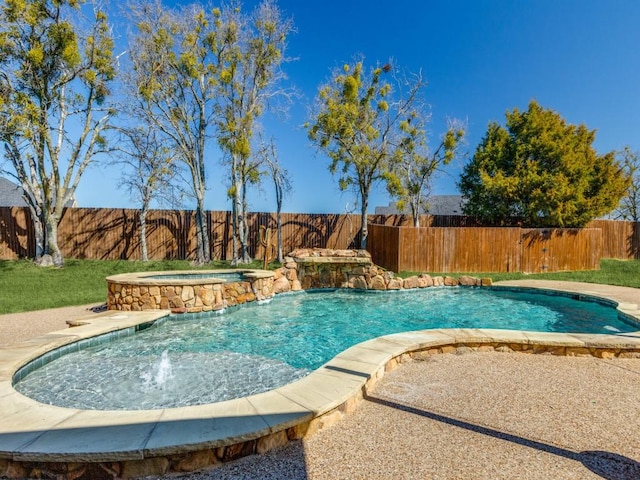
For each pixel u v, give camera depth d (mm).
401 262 14672
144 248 15867
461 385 4289
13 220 15750
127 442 2605
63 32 12695
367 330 7457
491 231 14953
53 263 13875
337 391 3574
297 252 11680
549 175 16953
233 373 5082
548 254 15258
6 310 8484
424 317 8531
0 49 12328
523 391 4121
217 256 17484
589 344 5438
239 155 15281
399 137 17156
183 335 7012
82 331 6145
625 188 19078
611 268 15969
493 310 9273
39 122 13000
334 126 15375
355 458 2803
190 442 2615
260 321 8133
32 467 2580
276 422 2922
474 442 3029
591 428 3273
